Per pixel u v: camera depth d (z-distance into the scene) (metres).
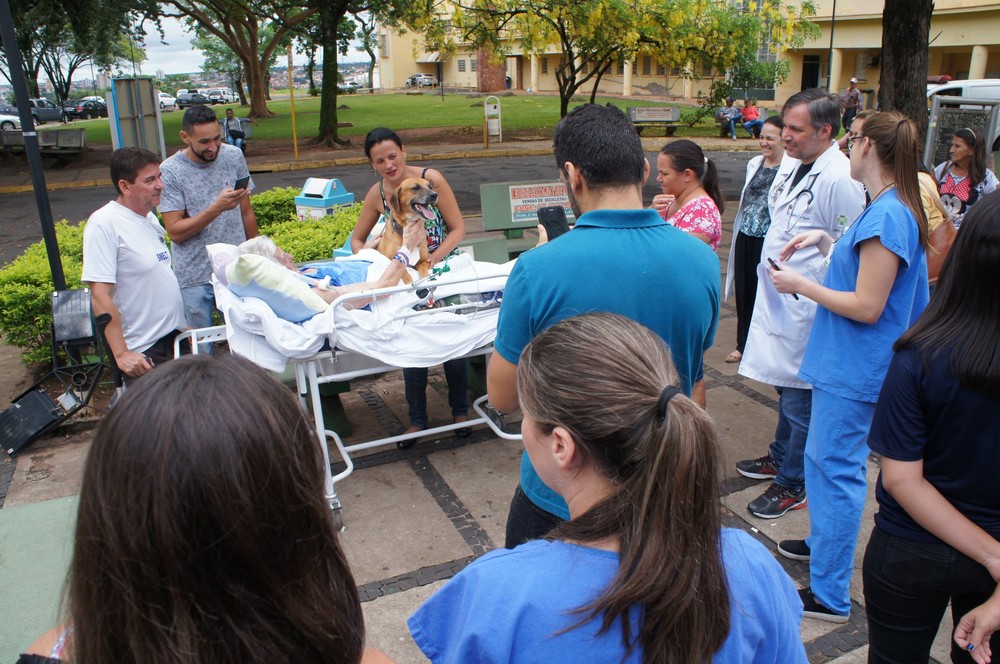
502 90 53.19
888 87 8.33
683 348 2.01
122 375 4.10
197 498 0.88
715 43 16.58
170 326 4.22
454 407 4.50
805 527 3.52
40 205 5.19
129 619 0.90
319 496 1.02
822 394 2.70
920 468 1.79
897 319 2.54
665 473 1.10
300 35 32.22
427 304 3.60
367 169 18.05
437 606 1.25
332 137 21.88
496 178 15.80
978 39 25.36
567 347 1.22
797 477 3.58
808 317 3.23
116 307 3.96
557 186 6.62
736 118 22.55
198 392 0.92
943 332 1.72
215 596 0.91
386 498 3.87
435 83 62.59
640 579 1.07
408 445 4.38
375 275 3.78
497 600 1.16
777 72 23.41
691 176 4.18
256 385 0.97
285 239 6.35
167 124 31.55
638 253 1.90
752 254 5.09
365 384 5.37
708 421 1.13
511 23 18.33
